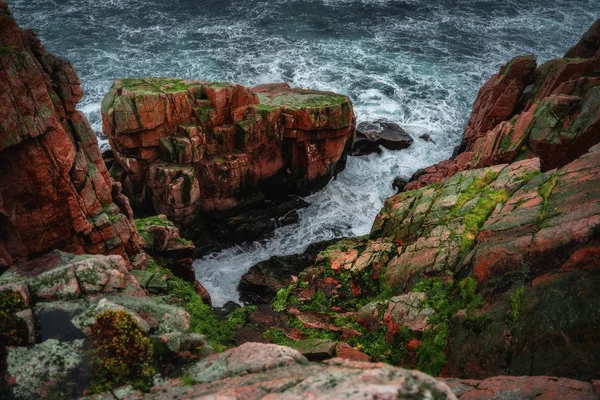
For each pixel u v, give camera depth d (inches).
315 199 1037.2
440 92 1359.5
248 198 968.9
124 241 532.4
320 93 1027.9
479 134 1073.5
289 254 915.4
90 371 260.5
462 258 546.3
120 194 578.9
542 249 445.1
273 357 265.6
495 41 1659.7
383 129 1174.3
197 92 896.9
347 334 539.2
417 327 500.1
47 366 259.9
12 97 387.2
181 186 861.8
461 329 458.6
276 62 1450.5
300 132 960.3
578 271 403.9
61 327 278.5
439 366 450.6
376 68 1456.7
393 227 707.4
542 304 406.9
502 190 616.7
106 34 1531.7
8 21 382.9
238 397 220.2
